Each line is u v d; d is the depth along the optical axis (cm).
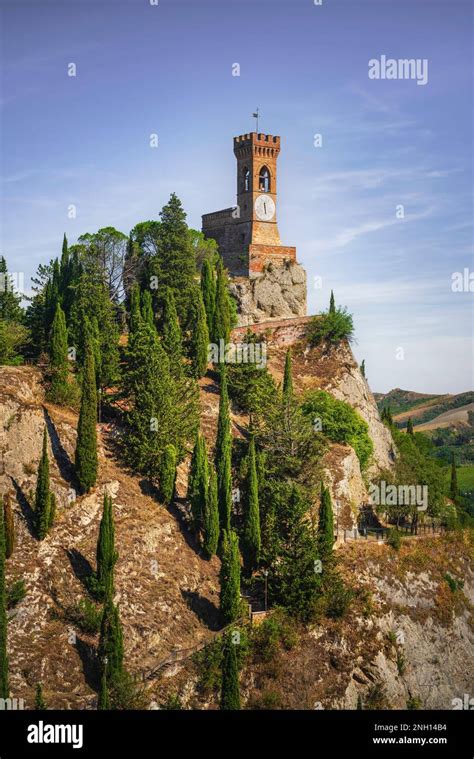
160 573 9875
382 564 11431
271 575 10275
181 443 11144
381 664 10244
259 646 9681
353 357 15575
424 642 10969
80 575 9325
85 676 8606
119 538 9888
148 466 10794
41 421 10306
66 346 11281
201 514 10519
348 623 10412
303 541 10338
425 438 18250
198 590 10000
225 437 10994
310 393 13938
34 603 8925
